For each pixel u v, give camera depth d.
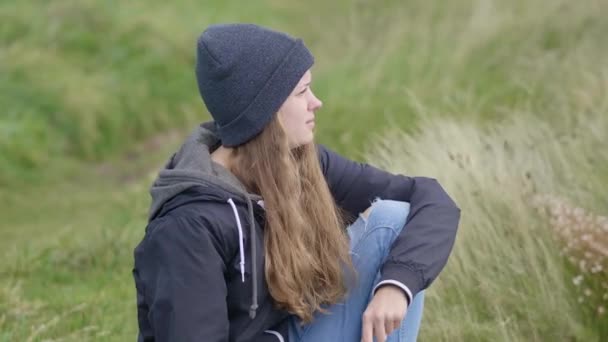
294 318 5.05
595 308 7.05
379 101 13.98
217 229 4.58
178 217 4.56
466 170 8.48
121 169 16.27
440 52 15.59
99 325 7.91
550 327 7.04
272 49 4.79
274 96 4.78
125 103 17.97
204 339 4.39
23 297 8.94
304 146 5.04
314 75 16.47
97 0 20.67
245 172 4.91
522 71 14.28
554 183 8.81
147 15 20.86
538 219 7.76
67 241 10.88
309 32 21.27
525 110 12.22
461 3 17.77
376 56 16.66
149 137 17.80
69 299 8.73
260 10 22.73
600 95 12.12
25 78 17.69
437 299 7.24
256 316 4.79
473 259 7.63
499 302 7.22
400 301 4.75
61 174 15.68
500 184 8.20
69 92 17.33
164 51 19.66
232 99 4.77
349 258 5.03
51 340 7.36
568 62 13.89
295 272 4.76
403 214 5.21
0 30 19.30
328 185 5.51
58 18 19.77
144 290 4.59
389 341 5.10
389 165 9.32
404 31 17.09
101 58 19.16
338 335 5.05
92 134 17.00
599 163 9.13
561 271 7.31
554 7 15.80
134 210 12.09
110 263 9.95
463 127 10.88
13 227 12.67
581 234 7.21
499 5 16.56
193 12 22.28
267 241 4.78
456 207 5.28
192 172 4.67
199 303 4.43
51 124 16.86
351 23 19.80
